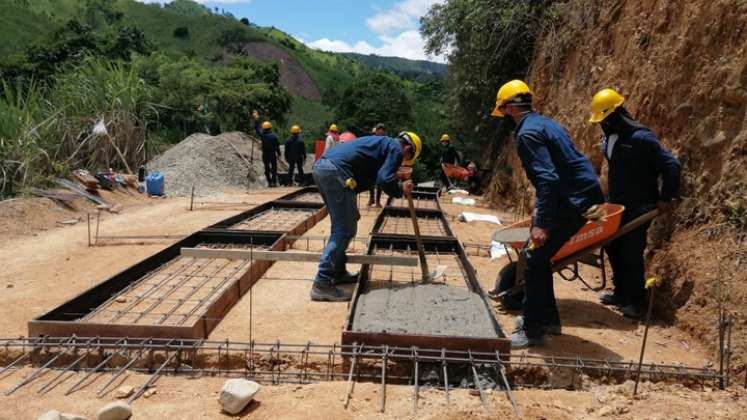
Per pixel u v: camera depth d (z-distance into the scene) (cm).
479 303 412
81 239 680
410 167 474
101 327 339
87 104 1167
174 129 2100
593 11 796
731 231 389
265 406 272
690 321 384
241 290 455
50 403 272
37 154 924
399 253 605
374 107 3098
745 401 287
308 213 863
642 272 425
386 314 387
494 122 1258
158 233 725
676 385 314
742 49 411
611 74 654
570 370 324
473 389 307
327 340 365
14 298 447
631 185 422
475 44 1117
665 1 534
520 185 975
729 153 406
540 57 966
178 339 337
